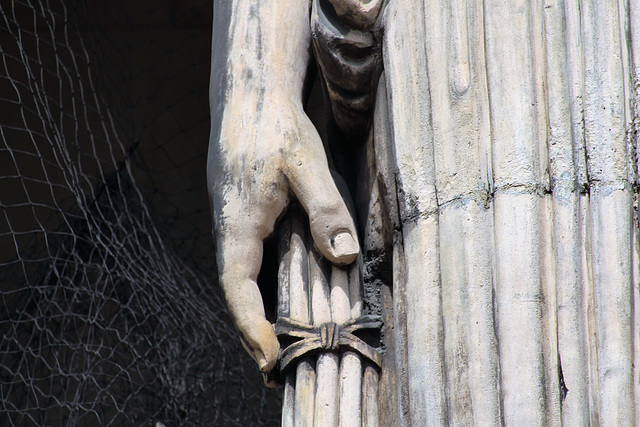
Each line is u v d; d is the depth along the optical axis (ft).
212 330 31.30
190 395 30.40
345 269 17.83
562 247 15.67
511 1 16.78
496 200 15.92
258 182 17.92
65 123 36.81
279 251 18.04
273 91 18.48
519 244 15.64
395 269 16.99
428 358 15.81
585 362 15.23
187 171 37.32
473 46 16.80
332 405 16.74
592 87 16.29
